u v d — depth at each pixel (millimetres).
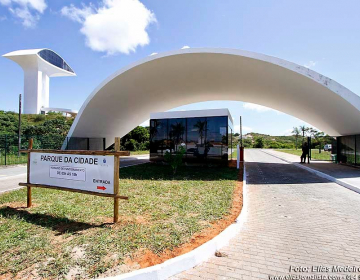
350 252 3457
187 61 13508
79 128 18719
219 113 14172
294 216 5117
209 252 3330
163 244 3400
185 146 14773
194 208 5230
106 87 15523
